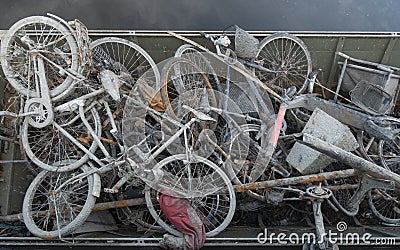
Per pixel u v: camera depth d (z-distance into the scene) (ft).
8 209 12.69
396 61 14.07
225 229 12.07
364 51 13.89
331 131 10.70
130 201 11.71
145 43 13.50
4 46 11.11
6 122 12.71
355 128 12.50
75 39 10.88
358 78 13.87
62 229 10.71
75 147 11.37
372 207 12.32
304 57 13.82
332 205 11.92
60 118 11.17
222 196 11.51
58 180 11.38
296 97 11.96
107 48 13.34
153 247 10.88
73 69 10.75
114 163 10.66
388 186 10.48
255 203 11.93
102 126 11.25
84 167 11.02
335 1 17.90
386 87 13.48
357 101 13.10
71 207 11.34
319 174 10.75
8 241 10.97
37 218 11.75
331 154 9.92
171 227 11.10
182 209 10.62
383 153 12.62
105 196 12.16
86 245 10.82
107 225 12.25
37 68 10.79
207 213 11.68
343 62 13.99
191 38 13.42
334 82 14.52
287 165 11.80
